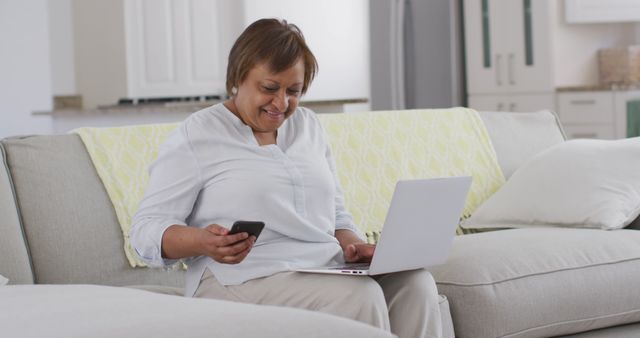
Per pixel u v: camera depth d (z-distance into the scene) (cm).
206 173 220
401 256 208
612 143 325
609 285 263
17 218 243
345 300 200
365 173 307
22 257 239
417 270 217
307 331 126
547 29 712
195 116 226
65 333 135
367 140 313
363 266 216
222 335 125
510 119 358
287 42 220
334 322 130
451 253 261
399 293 212
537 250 262
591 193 303
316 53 725
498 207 317
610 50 723
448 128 336
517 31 722
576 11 712
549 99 714
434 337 212
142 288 243
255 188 219
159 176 219
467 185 215
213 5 769
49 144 257
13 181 248
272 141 232
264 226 209
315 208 229
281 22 226
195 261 223
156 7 771
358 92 745
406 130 324
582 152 319
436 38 749
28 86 671
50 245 246
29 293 190
